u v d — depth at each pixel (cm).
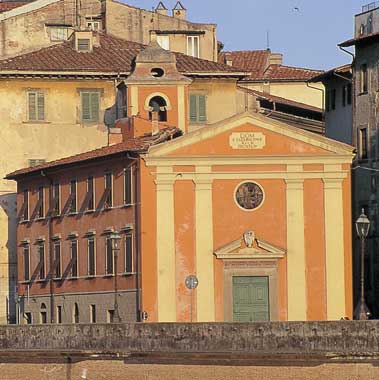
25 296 13850
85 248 12888
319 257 12094
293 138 12138
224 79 14812
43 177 13525
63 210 13225
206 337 9400
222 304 12025
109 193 12550
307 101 16938
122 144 12850
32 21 15925
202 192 12088
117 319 11431
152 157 12056
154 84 14075
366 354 8956
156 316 12006
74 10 16112
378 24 13850
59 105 14725
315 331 9088
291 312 12044
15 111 14662
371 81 13750
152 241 12062
